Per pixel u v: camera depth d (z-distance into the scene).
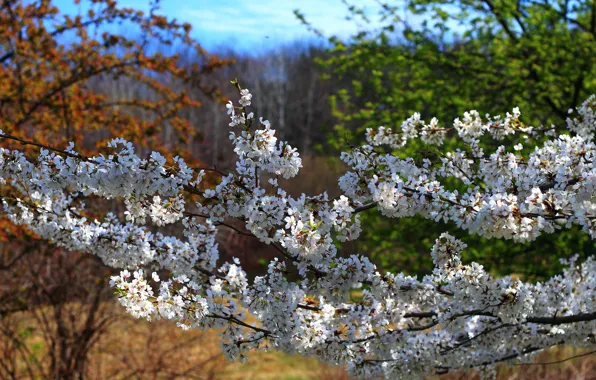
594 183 2.05
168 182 2.02
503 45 7.81
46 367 7.46
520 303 2.39
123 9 7.60
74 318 7.05
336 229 2.05
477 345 2.88
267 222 2.03
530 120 7.66
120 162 1.99
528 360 3.17
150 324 7.71
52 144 6.62
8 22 7.15
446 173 2.58
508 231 2.04
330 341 2.45
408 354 2.80
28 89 7.30
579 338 2.92
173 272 2.40
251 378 9.19
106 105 7.98
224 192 2.05
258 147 2.02
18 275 6.71
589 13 8.10
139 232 2.39
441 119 7.68
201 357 8.59
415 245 7.91
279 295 2.22
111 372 7.52
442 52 8.22
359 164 2.23
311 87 34.84
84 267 7.11
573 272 3.11
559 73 7.23
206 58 8.37
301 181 20.09
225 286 2.36
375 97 8.91
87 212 5.54
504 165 2.46
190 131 8.30
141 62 7.78
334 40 8.72
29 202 2.37
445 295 2.61
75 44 7.56
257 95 37.16
